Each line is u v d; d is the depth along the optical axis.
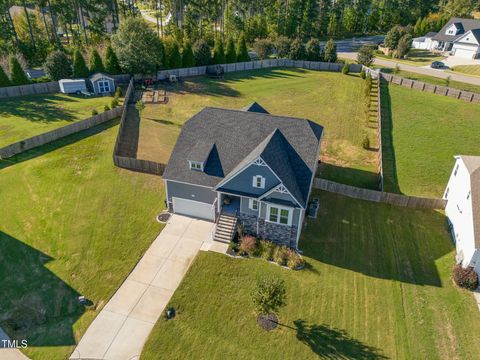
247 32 87.94
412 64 75.00
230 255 26.66
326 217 30.92
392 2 104.50
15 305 22.67
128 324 21.61
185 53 62.78
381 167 36.53
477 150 41.28
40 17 83.81
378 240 28.69
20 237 27.83
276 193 25.77
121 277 24.73
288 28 90.56
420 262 26.83
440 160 39.62
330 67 69.06
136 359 19.75
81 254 26.44
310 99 55.19
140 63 55.72
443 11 117.00
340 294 23.98
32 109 47.56
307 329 21.61
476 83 62.34
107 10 83.62
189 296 23.41
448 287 24.77
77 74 55.34
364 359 20.09
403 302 23.58
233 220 28.64
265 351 20.34
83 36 79.06
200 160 28.33
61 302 22.98
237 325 21.69
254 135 29.39
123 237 28.08
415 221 30.81
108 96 53.22
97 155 38.34
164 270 25.30
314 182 34.12
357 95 56.56
